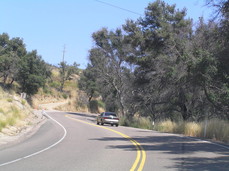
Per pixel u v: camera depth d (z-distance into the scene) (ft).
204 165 31.22
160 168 29.45
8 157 35.83
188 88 94.48
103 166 30.35
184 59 66.95
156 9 115.75
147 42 116.78
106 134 70.28
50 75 313.94
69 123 107.76
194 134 69.41
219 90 71.05
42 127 87.61
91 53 165.07
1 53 196.75
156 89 113.70
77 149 43.57
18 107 109.60
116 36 161.79
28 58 205.57
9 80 217.15
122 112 155.43
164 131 84.43
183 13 114.73
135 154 38.81
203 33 73.15
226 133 58.59
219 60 60.49
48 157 36.01
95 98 292.20
